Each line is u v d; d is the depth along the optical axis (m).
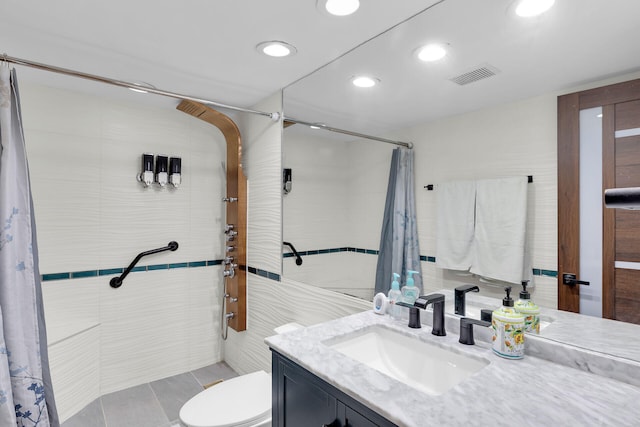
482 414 0.81
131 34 1.54
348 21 1.42
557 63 1.09
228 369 2.77
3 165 1.46
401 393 0.90
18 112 1.54
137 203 2.48
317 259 1.98
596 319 1.04
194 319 2.76
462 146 1.34
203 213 2.78
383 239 1.64
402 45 1.48
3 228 1.46
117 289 2.41
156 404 2.27
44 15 1.39
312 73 1.94
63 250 2.20
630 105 0.96
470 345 1.21
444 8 1.30
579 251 1.07
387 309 1.57
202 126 2.77
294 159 2.12
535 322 1.16
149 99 2.39
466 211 1.34
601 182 1.02
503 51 1.21
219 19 1.41
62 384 2.04
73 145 2.23
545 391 0.91
